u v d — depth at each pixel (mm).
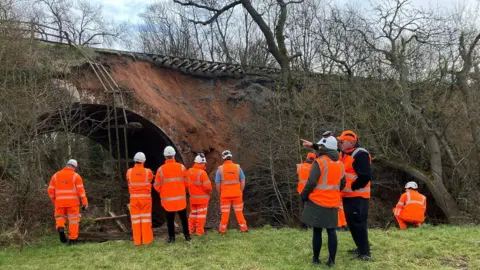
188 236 8656
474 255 6688
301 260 6656
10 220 9516
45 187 10562
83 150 22031
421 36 17844
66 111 14430
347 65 19016
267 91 21625
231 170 9602
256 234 9258
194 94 20922
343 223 9953
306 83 19234
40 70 12578
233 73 22516
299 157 16531
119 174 16500
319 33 23516
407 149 17078
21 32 13016
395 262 6328
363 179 6145
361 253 6527
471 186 15562
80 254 7805
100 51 17188
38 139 11836
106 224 13125
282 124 17875
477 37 16156
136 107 17141
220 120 20797
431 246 7137
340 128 16766
